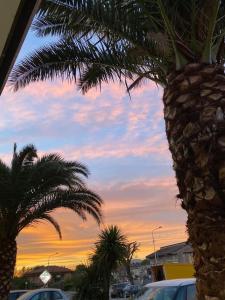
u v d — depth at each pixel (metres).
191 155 5.26
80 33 7.34
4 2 4.89
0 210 17.06
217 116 5.32
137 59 7.15
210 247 4.93
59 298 18.45
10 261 17.23
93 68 8.25
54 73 8.18
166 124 5.76
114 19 6.65
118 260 31.67
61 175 16.86
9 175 16.58
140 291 10.25
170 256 61.59
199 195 5.11
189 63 5.76
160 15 6.31
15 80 8.26
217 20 6.18
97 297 31.09
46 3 6.88
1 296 17.00
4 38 5.46
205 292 4.91
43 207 17.39
